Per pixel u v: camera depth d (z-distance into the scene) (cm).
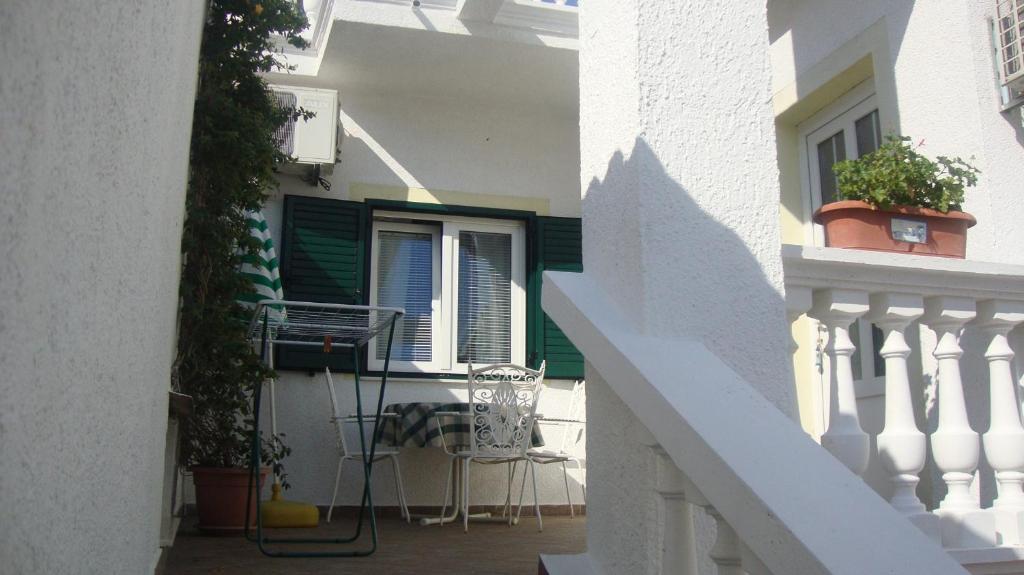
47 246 70
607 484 227
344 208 761
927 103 462
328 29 700
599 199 246
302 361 720
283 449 611
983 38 437
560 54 724
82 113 80
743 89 237
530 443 633
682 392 179
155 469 243
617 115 238
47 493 76
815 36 562
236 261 485
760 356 223
